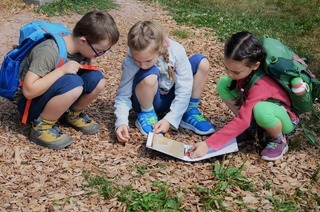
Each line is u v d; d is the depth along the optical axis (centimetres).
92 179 363
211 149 393
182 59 418
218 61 605
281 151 402
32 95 380
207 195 356
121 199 345
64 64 388
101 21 379
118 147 408
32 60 385
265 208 350
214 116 471
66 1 754
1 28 658
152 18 755
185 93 420
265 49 381
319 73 604
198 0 861
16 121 436
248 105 386
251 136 423
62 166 380
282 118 388
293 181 381
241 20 782
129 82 418
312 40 719
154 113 431
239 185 369
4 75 394
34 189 354
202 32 707
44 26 406
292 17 815
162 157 398
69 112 421
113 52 605
